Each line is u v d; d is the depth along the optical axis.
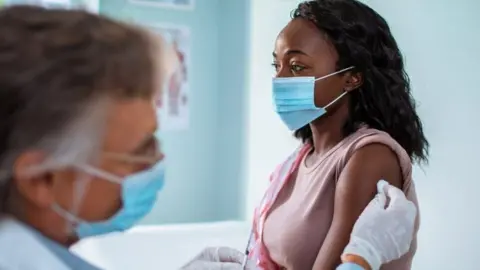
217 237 3.06
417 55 2.09
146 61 0.61
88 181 0.59
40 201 0.57
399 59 1.20
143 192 0.66
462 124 1.90
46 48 0.55
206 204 3.51
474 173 1.85
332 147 1.17
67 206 0.59
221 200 3.48
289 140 2.79
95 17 0.60
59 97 0.54
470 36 1.86
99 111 0.57
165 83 0.64
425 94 2.05
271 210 1.21
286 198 1.20
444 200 1.98
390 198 0.97
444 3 1.97
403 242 0.91
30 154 0.55
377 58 1.17
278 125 2.89
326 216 1.09
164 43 0.64
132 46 0.60
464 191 1.90
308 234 1.09
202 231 3.03
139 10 3.24
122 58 0.59
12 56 0.53
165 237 2.93
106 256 2.77
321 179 1.11
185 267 1.29
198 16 3.42
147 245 2.88
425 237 2.06
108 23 0.61
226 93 3.41
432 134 2.03
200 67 3.44
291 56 1.20
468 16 1.87
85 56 0.56
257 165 3.11
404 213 0.93
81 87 0.56
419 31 2.08
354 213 1.02
